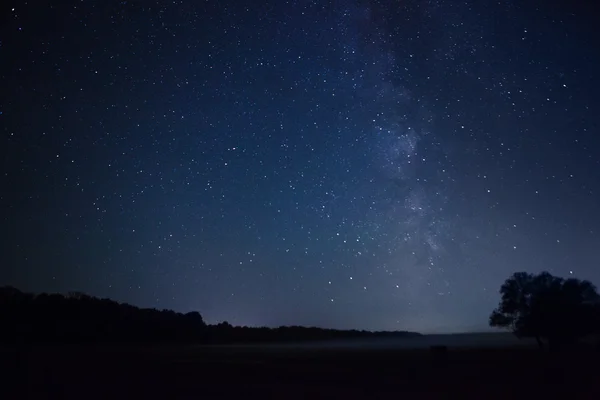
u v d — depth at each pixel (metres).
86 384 21.00
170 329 69.31
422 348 53.09
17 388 19.75
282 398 17.55
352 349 53.72
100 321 63.06
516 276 35.59
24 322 56.12
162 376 24.12
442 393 18.20
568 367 24.75
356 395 18.06
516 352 35.16
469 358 33.09
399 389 19.38
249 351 49.34
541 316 34.16
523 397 17.00
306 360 35.47
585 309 33.88
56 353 40.06
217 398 17.69
